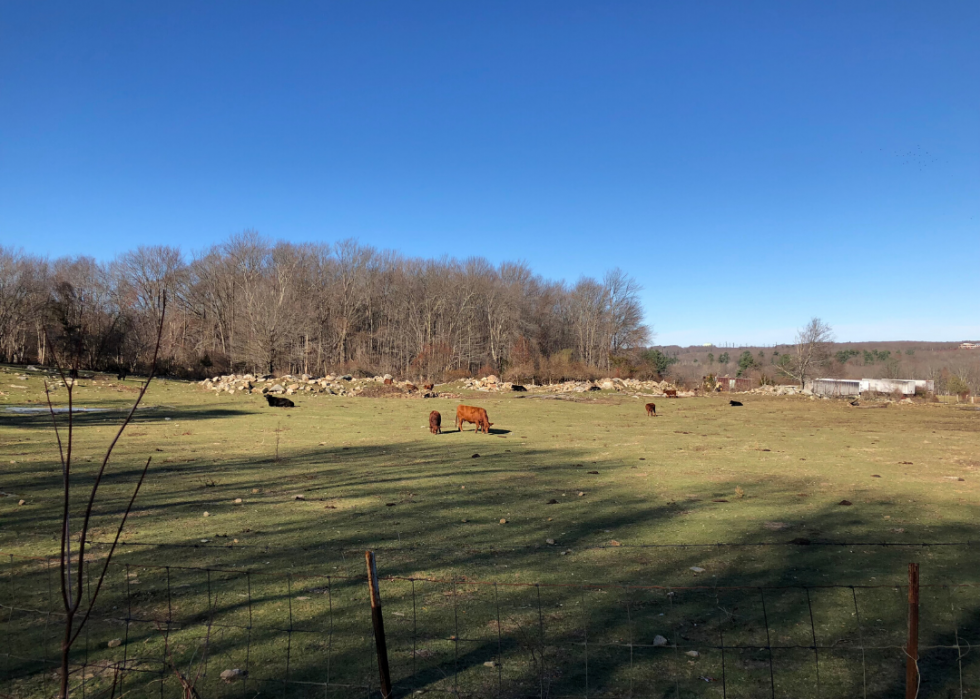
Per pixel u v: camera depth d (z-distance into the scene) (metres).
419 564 6.11
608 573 5.88
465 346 67.12
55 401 27.12
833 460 14.23
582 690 3.66
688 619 4.80
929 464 13.66
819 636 4.51
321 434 19.11
